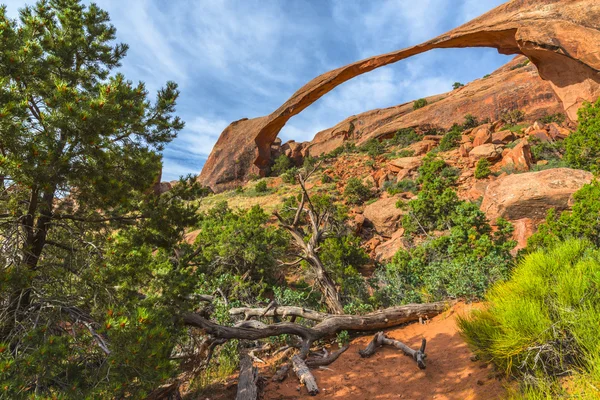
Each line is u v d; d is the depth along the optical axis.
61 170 3.46
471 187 22.88
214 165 52.94
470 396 3.79
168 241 5.10
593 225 6.79
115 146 4.46
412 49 27.20
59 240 4.48
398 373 5.07
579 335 2.91
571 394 2.55
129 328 2.90
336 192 30.11
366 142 58.28
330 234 13.61
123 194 4.25
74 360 3.08
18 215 3.91
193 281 4.96
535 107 44.50
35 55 3.96
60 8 6.04
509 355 3.35
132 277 4.25
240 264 11.80
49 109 3.53
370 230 20.52
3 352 2.63
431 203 16.33
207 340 5.62
